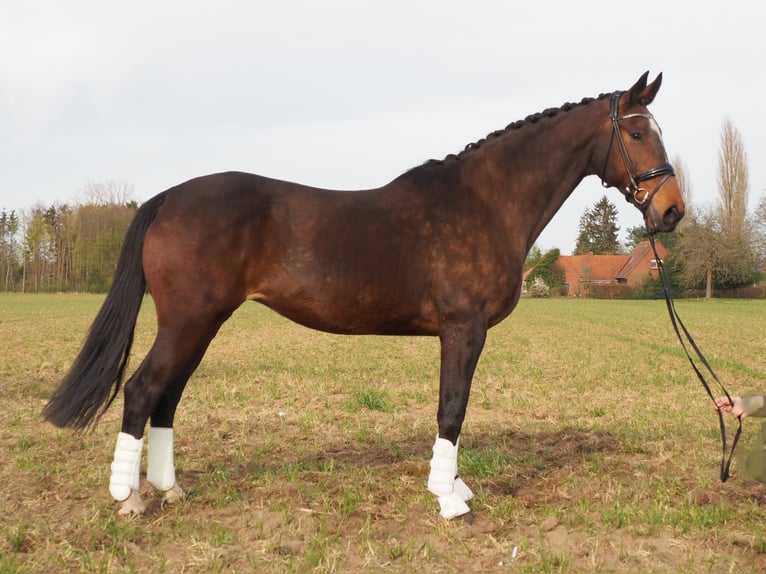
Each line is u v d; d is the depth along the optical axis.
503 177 4.54
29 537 3.80
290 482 4.82
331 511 4.31
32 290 74.19
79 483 4.82
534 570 3.52
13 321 26.25
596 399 9.24
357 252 4.17
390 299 4.24
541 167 4.62
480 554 3.75
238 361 13.25
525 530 4.10
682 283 59.44
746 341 19.39
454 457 4.23
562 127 4.70
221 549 3.68
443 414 4.22
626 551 3.76
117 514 4.18
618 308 43.62
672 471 5.42
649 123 4.59
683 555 3.78
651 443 6.36
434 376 11.22
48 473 5.08
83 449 5.94
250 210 4.14
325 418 7.46
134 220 4.24
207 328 4.16
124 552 3.63
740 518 4.29
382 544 3.82
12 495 4.60
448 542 3.89
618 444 6.37
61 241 76.81
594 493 4.79
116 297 4.17
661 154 4.56
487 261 4.31
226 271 4.10
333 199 4.30
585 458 5.84
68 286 73.94
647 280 62.47
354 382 10.38
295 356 14.30
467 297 4.25
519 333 22.45
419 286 4.26
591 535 4.01
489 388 10.06
